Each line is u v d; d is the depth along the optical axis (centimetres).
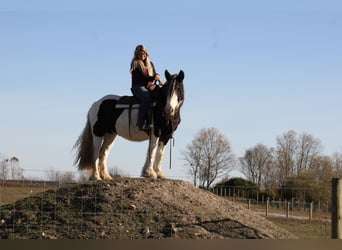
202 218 989
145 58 1190
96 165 1231
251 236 944
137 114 1157
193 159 3825
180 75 1097
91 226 947
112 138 1258
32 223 976
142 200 1027
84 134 1260
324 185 2252
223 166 3838
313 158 4997
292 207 2289
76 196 1052
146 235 920
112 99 1225
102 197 1034
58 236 926
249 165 5097
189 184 1156
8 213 1020
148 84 1139
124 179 1123
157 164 1173
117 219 966
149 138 1145
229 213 1052
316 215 2184
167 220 968
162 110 1108
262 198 2533
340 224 802
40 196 1085
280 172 5044
